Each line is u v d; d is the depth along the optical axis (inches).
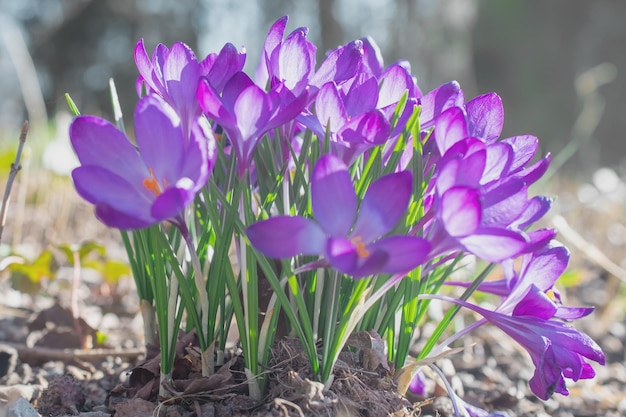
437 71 226.8
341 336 19.9
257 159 21.8
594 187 72.5
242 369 21.7
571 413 27.6
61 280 35.9
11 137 83.0
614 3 259.8
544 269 20.9
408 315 21.2
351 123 19.5
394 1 224.7
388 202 18.4
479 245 18.4
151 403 21.4
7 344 26.9
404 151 21.5
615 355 36.1
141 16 236.2
